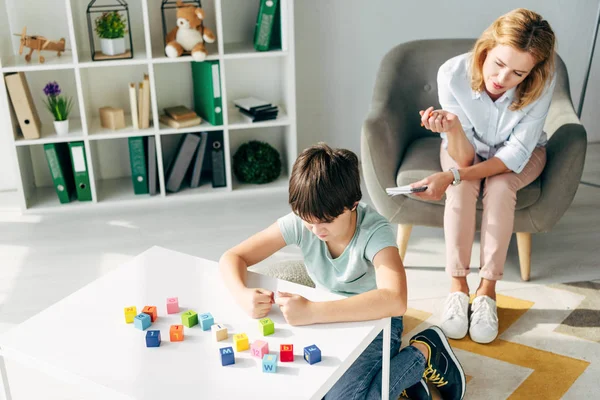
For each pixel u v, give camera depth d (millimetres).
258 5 3119
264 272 1979
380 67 2590
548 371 1908
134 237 2748
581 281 2354
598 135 3627
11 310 2275
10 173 3170
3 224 2879
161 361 1298
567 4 3344
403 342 2023
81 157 2932
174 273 1604
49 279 2457
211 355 1314
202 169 3324
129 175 3291
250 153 3137
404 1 3209
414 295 2297
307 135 3381
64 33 2984
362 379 1525
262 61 3197
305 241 1615
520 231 2277
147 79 2947
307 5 3133
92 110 3123
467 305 2121
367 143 2324
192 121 3016
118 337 1372
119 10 2857
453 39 2619
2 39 2801
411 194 2277
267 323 1371
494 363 1949
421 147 2502
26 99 2807
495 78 2031
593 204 2938
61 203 3023
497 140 2229
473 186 2150
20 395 1869
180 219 2896
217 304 1479
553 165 2217
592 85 3525
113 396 1228
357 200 1453
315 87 3289
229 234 2758
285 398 1193
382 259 1496
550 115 2428
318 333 1372
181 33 2893
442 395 1821
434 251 2592
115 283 1567
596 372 1900
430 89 2602
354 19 3203
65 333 1389
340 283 1621
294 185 1430
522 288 2322
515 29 1953
